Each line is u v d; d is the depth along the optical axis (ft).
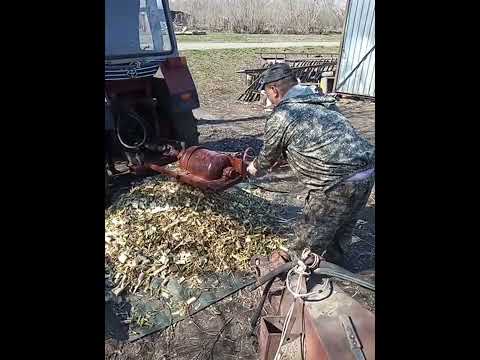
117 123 13.14
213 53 53.31
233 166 11.55
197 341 8.51
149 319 9.02
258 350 8.30
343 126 8.63
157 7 14.76
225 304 9.43
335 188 8.60
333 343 5.28
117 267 10.18
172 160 12.74
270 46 59.21
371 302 8.72
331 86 33.81
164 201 11.98
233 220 11.82
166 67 14.92
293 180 15.37
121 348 8.33
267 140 9.01
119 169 13.80
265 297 7.19
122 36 13.92
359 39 29.43
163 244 10.75
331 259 9.85
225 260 10.54
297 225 9.38
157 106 15.30
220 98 37.42
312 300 6.00
